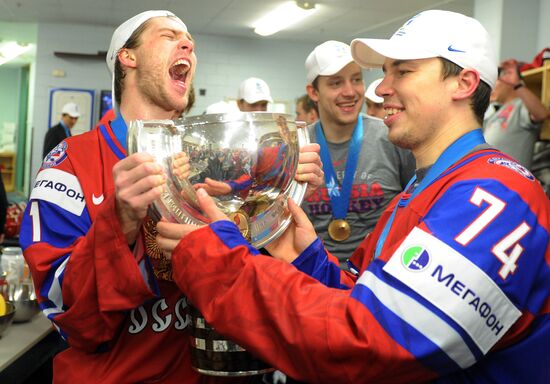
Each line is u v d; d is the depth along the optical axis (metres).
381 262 0.82
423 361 0.75
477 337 0.77
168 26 1.18
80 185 1.08
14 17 8.89
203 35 9.75
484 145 0.95
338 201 2.12
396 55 0.96
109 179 1.08
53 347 1.71
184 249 0.84
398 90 1.00
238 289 0.81
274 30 9.14
